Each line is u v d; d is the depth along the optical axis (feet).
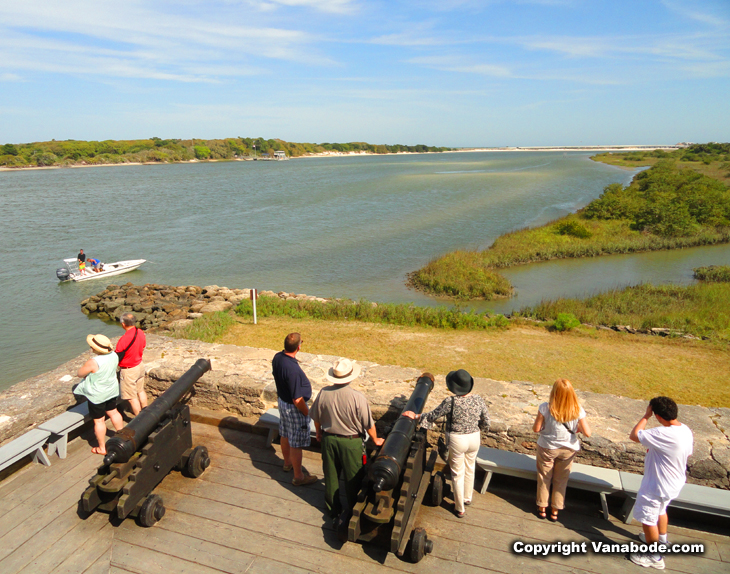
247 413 20.36
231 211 183.93
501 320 50.93
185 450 16.72
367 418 13.67
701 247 111.55
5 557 13.01
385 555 13.12
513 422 16.90
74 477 16.75
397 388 19.93
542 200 204.54
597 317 53.88
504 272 90.53
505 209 178.70
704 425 16.83
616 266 94.43
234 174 444.55
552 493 14.60
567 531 14.10
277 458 18.01
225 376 20.88
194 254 111.65
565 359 40.14
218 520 14.49
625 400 18.95
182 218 167.43
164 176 425.69
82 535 13.88
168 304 67.00
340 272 93.50
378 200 213.46
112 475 13.93
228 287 84.64
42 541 13.62
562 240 112.88
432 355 40.86
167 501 15.40
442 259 93.15
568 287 79.87
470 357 40.40
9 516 14.71
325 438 13.83
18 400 19.11
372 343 44.32
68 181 366.84
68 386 20.43
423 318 52.19
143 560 12.92
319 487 16.25
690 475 15.01
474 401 14.16
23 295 80.38
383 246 116.88
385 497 12.85
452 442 14.05
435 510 15.07
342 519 13.41
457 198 216.54
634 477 14.76
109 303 69.31
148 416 14.99
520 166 533.14
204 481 16.49
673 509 14.65
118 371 19.06
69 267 95.96
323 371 21.98
